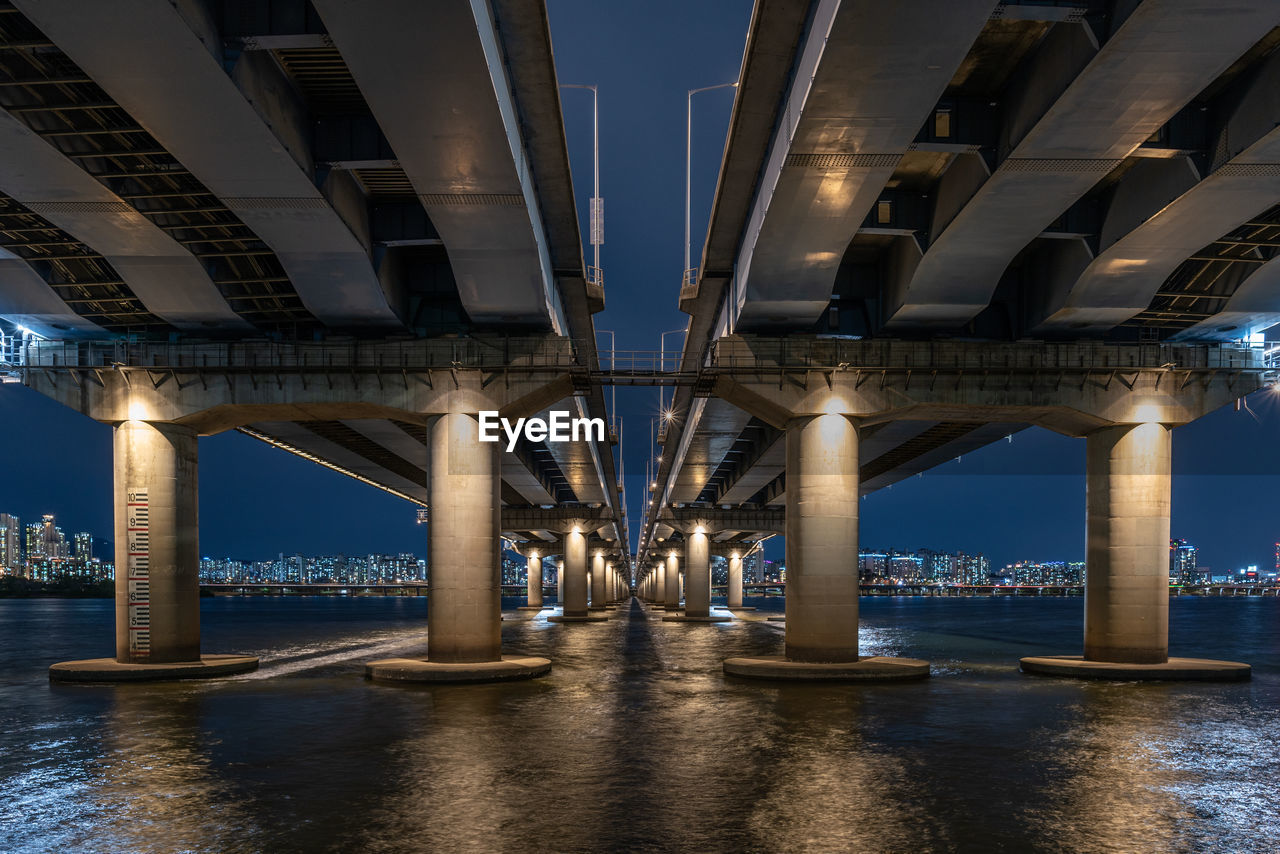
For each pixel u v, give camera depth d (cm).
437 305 3281
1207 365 3222
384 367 3123
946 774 1566
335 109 2311
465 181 2316
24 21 1800
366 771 1590
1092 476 3306
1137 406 3191
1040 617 12756
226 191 2322
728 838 1184
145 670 3041
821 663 3086
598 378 3266
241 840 1182
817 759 1691
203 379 3188
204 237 2747
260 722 2131
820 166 2236
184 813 1320
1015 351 3184
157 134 2030
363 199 2723
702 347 4178
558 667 3516
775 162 2361
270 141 2072
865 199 2406
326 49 1980
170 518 3212
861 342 3180
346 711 2300
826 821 1265
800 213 2473
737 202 2764
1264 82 2022
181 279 2936
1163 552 3186
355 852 1127
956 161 2539
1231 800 1398
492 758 1700
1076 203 2748
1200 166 2241
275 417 3350
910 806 1349
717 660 3884
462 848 1143
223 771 1602
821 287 2902
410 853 1123
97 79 1808
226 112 1939
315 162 2323
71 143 2183
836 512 3141
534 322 3178
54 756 1759
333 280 2869
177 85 1833
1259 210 2402
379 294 2955
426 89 1916
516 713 2261
